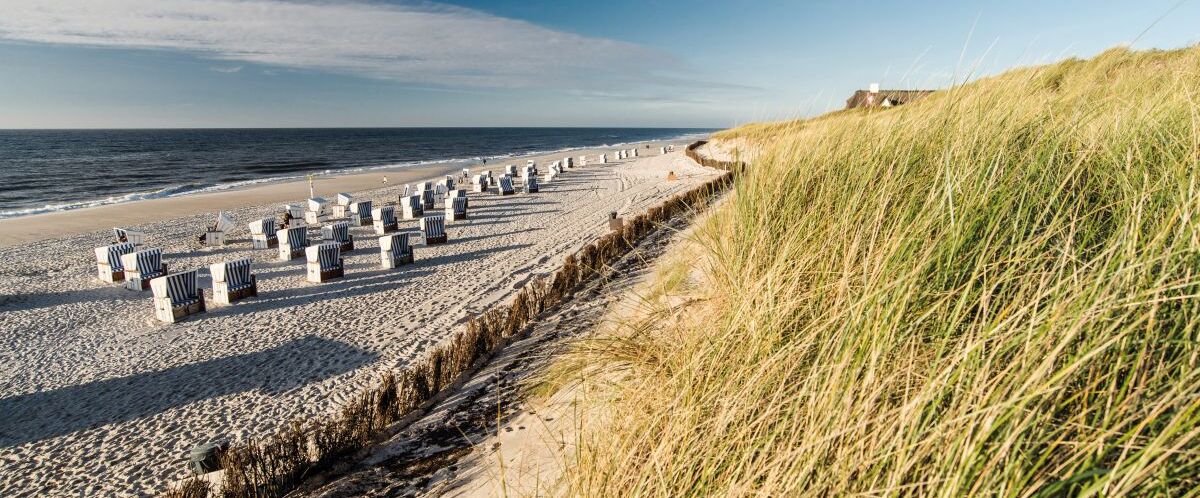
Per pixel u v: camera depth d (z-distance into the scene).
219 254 14.35
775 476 1.43
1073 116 2.60
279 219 20.14
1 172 53.94
